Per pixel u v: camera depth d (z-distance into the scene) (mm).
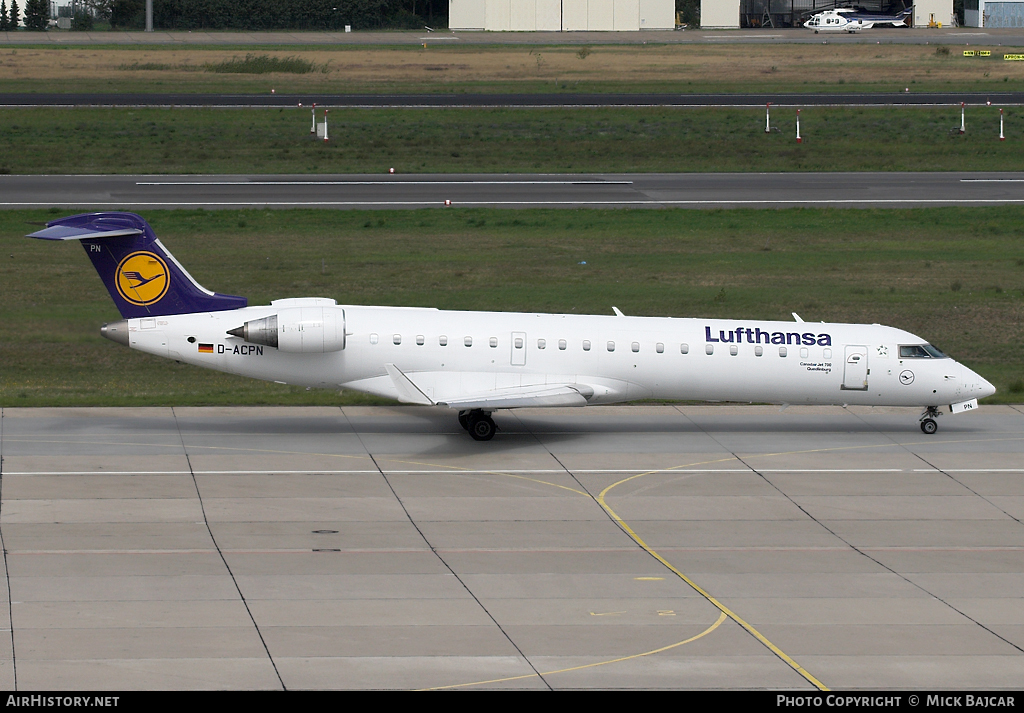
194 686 74938
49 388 163625
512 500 118562
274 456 132250
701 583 96750
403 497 118562
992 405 164125
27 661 78062
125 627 84375
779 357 143625
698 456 136750
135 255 136125
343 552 102062
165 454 131500
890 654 82938
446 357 139000
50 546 101250
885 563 102375
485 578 96688
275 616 87312
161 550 101125
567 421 152000
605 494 121312
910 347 146125
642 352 141500
